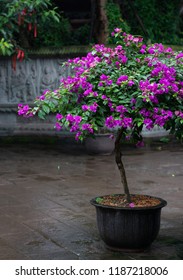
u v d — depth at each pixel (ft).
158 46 17.53
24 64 43.16
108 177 28.96
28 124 43.37
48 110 16.62
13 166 32.35
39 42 43.29
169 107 16.01
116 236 16.55
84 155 36.73
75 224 20.06
